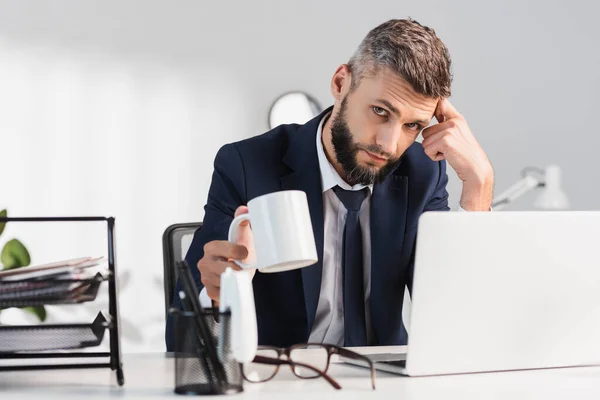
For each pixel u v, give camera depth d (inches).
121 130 134.2
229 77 137.6
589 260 46.3
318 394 38.8
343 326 68.6
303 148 68.3
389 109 61.0
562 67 149.3
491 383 42.6
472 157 71.4
